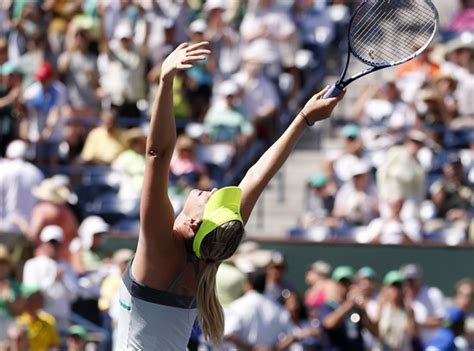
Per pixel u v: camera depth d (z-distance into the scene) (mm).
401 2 14844
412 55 14656
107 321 31078
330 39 44719
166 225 13430
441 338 30188
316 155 41875
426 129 39125
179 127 41250
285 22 42781
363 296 30391
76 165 40781
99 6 43750
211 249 13383
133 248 35594
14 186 36875
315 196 37656
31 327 29188
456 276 34375
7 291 29328
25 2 44031
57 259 31609
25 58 42938
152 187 13344
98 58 43438
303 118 14539
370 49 14859
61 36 43906
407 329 30516
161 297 13469
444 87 40062
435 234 36188
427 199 37656
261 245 35125
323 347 29812
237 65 42312
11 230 35438
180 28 43594
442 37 44219
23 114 41469
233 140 39969
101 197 39562
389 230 35594
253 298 29812
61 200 36062
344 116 43094
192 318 13734
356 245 34750
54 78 42125
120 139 40531
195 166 37969
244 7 44219
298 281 34875
